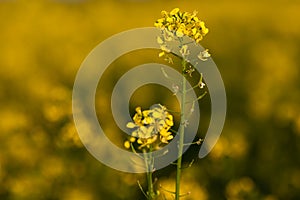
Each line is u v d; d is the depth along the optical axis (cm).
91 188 620
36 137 696
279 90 899
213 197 647
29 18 1527
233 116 852
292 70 1027
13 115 848
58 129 664
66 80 1087
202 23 317
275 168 698
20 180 637
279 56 1116
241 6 1708
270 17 1509
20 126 802
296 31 1374
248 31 1382
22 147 700
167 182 581
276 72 1007
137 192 622
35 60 1228
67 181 625
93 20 1549
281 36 1360
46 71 1159
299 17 1481
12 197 629
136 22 1483
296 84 971
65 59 1198
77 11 1742
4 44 1316
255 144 766
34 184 624
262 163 707
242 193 616
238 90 949
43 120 827
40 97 949
